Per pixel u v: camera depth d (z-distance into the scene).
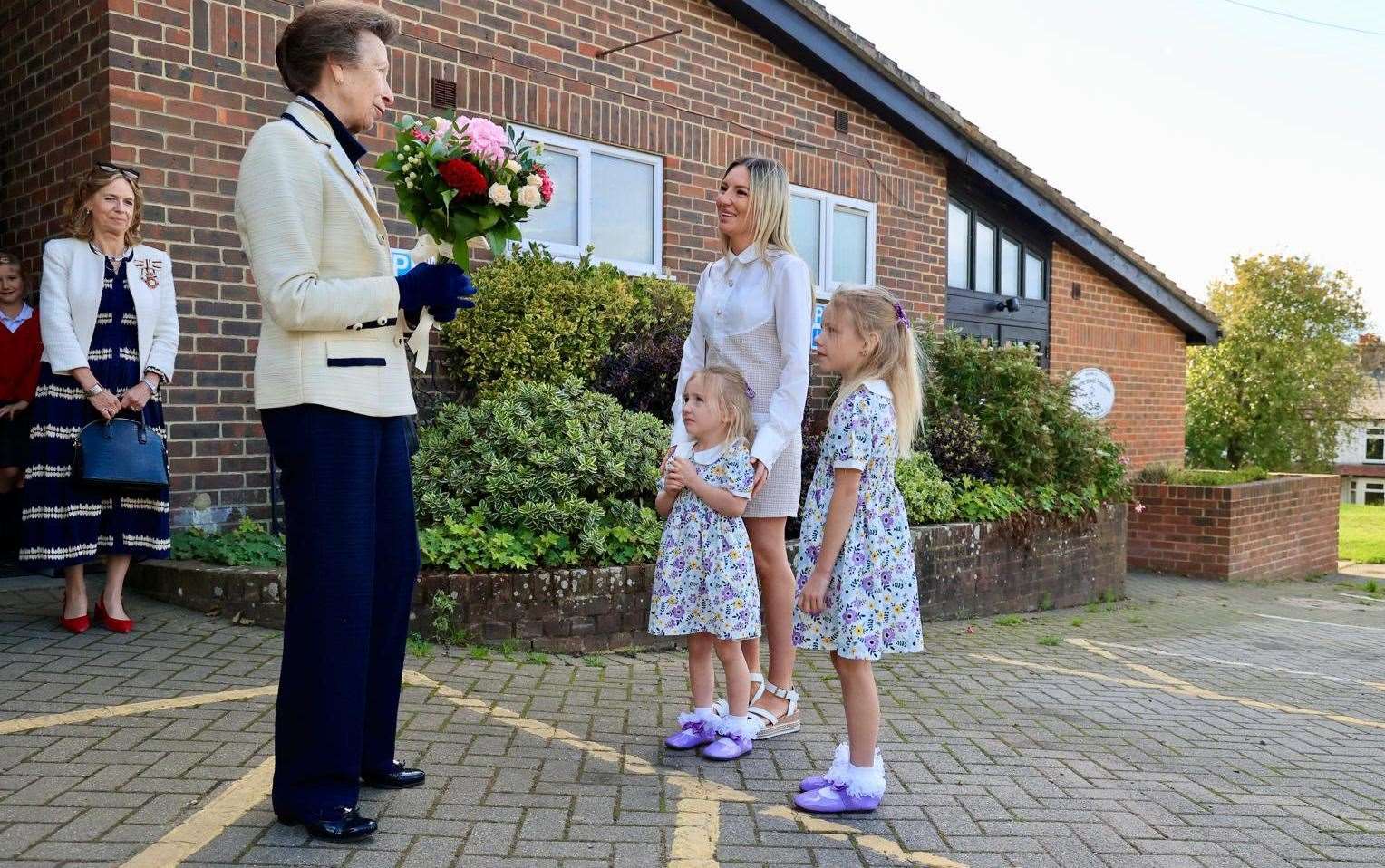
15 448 5.41
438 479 5.51
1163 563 12.59
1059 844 2.99
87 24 5.31
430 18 6.48
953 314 10.88
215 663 4.10
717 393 3.52
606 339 6.58
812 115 9.03
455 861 2.57
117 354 4.30
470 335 6.25
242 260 5.60
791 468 3.71
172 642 4.34
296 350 2.53
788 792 3.26
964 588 7.79
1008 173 10.91
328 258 2.57
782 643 3.87
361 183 2.65
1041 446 9.05
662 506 3.66
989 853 2.89
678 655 5.37
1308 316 29.16
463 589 4.97
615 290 6.66
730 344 3.79
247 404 5.62
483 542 5.15
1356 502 55.06
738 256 3.80
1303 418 29.91
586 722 3.91
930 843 2.94
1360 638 8.59
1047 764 3.83
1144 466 13.62
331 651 2.58
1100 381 11.87
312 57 2.59
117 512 4.38
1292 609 10.42
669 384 6.67
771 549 3.75
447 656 4.74
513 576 5.07
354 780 2.68
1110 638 7.43
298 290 2.44
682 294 7.23
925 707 4.69
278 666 4.11
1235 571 12.25
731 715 3.60
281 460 2.60
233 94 5.57
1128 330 13.34
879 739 4.03
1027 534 8.38
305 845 2.58
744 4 8.17
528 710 4.00
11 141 5.95
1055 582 8.83
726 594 3.50
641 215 7.85
